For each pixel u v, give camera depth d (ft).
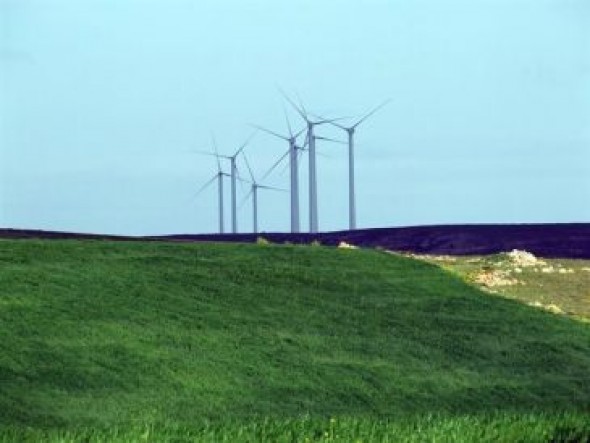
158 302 371.35
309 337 363.56
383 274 459.73
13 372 289.94
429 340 382.22
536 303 451.94
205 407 287.69
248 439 181.16
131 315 352.08
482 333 398.21
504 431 193.88
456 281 466.70
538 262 529.86
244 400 297.74
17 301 342.03
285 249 475.72
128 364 309.63
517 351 382.63
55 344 314.35
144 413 276.00
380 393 319.68
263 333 359.05
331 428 190.90
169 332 342.64
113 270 397.80
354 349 358.43
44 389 282.56
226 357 329.93
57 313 339.16
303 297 410.52
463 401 322.75
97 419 266.98
